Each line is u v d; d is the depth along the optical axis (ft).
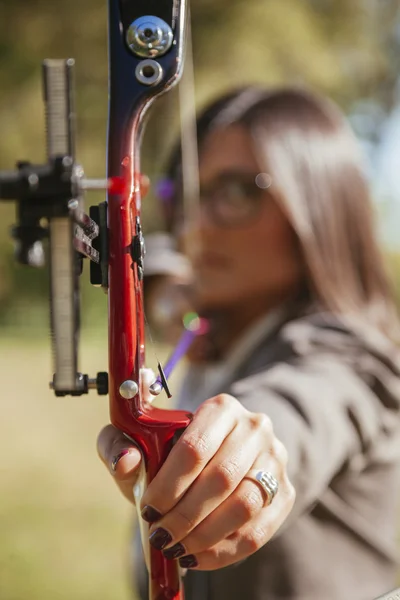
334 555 3.23
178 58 1.96
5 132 27.37
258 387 2.86
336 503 3.19
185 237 4.33
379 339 3.41
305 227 3.71
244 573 3.24
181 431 1.93
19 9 27.07
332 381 2.97
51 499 11.81
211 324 4.04
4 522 10.68
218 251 3.97
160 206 5.11
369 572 3.29
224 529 1.88
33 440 15.03
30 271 28.19
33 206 1.59
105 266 1.90
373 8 33.42
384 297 3.90
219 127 4.00
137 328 1.92
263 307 3.88
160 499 1.83
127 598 8.63
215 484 1.85
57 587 8.86
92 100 25.67
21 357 23.70
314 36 30.30
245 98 4.03
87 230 1.80
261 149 3.81
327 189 3.83
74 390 1.80
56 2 26.78
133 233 1.90
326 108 4.05
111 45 1.97
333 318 3.58
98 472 13.28
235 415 1.97
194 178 4.08
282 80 29.09
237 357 3.84
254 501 1.89
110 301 1.90
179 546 1.87
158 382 1.97
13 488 12.30
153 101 2.03
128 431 1.93
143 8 1.97
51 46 26.99
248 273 3.92
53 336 1.73
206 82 28.09
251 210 3.80
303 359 3.13
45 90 1.69
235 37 28.66
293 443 2.61
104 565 9.39
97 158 25.14
